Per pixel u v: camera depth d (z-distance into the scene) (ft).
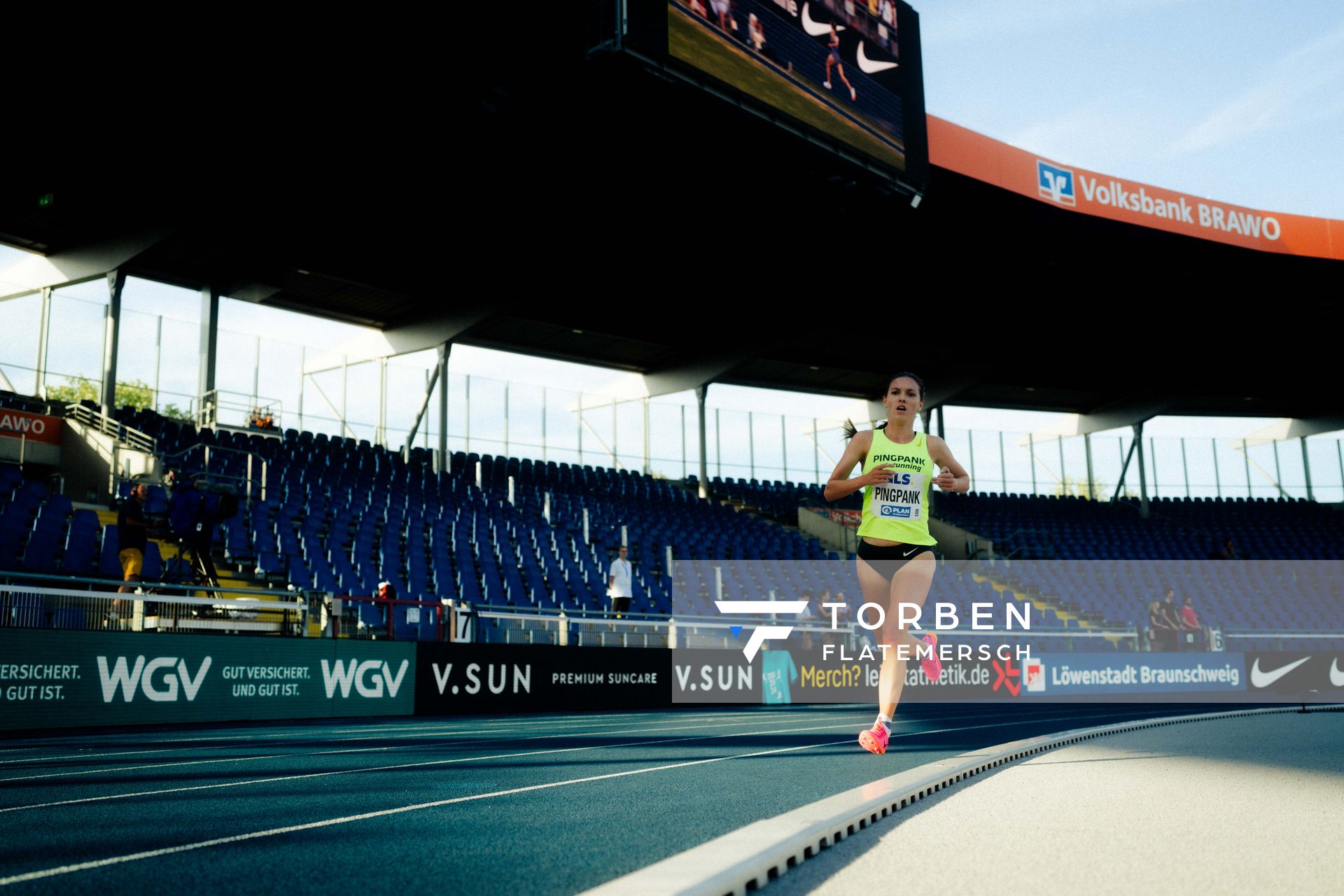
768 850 7.17
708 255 65.16
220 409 62.54
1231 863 7.65
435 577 53.52
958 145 57.00
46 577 27.14
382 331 72.64
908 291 72.95
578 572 61.57
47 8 37.83
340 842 8.35
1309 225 70.79
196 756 17.47
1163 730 24.34
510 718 33.96
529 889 6.57
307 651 31.91
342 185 53.36
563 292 69.67
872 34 52.65
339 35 40.75
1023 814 10.20
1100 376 93.20
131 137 46.91
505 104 46.26
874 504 15.70
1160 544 92.12
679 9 42.04
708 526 76.64
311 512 53.57
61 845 8.31
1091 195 62.44
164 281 61.36
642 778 13.32
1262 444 107.76
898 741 20.65
